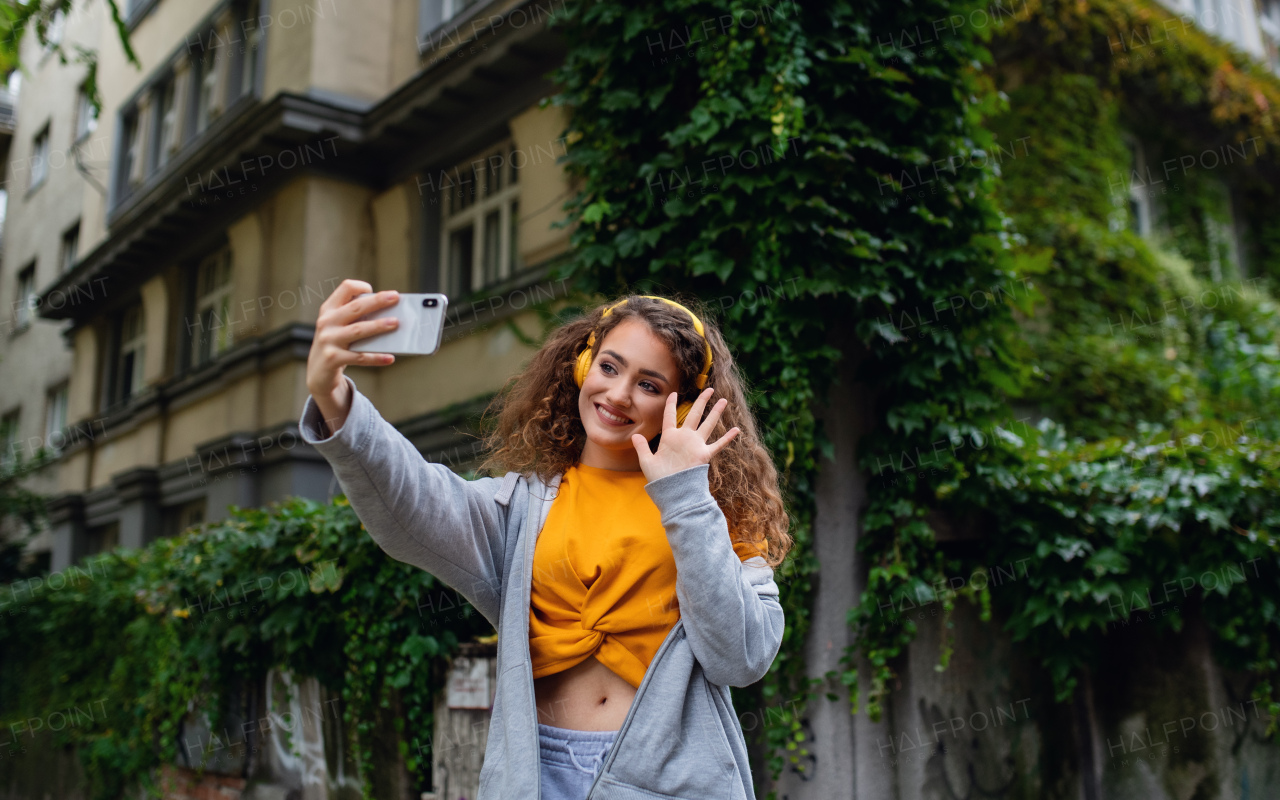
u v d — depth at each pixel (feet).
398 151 26.48
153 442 33.30
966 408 11.11
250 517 13.51
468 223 24.77
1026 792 11.48
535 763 4.53
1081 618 10.71
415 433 23.66
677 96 12.01
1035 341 19.38
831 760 10.14
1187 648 11.35
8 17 13.14
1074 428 18.92
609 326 5.28
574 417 5.65
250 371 26.86
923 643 10.90
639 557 4.86
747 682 4.69
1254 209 29.14
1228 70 25.34
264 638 12.60
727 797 4.58
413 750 11.04
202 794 14.67
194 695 14.90
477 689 10.58
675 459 4.68
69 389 43.73
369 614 11.40
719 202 11.02
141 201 34.35
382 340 4.21
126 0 40.81
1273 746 11.53
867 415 11.41
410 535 4.65
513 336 21.16
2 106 54.75
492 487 5.37
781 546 5.83
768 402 10.30
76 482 40.22
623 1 12.16
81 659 20.43
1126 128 25.12
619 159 12.02
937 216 11.69
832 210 10.52
